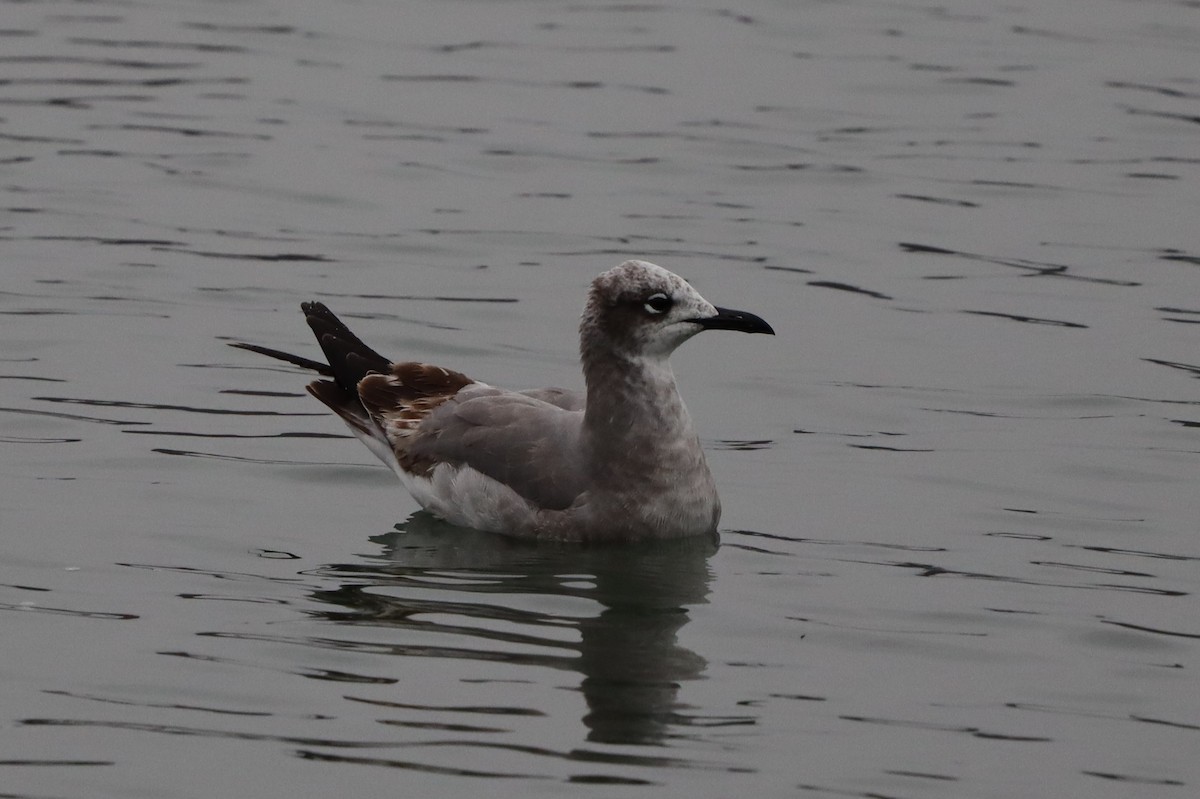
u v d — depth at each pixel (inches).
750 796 394.0
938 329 743.1
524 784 395.9
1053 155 954.7
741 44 1123.9
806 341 728.3
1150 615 496.4
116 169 895.1
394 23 1156.5
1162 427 644.1
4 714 421.7
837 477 602.2
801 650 472.1
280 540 541.3
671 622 488.1
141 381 664.4
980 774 407.8
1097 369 701.3
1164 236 852.6
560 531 552.1
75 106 979.9
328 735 415.5
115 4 1178.0
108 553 520.4
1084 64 1091.3
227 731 416.8
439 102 1015.0
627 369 550.0
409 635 472.1
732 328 549.0
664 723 427.5
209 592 496.1
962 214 877.2
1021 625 489.7
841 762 410.6
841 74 1069.8
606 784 396.8
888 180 919.0
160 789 391.9
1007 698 446.9
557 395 595.5
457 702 433.7
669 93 1035.3
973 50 1115.3
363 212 861.2
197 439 617.0
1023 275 805.2
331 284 773.3
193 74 1043.9
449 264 802.2
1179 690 452.8
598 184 906.7
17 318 714.8
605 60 1091.9
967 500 581.9
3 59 1050.7
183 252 800.3
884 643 477.1
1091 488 591.2
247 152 927.0
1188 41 1135.0
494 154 941.2
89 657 452.1
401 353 703.1
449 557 537.0
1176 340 733.3
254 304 747.4
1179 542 548.4
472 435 567.5
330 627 475.2
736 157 945.5
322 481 594.9
